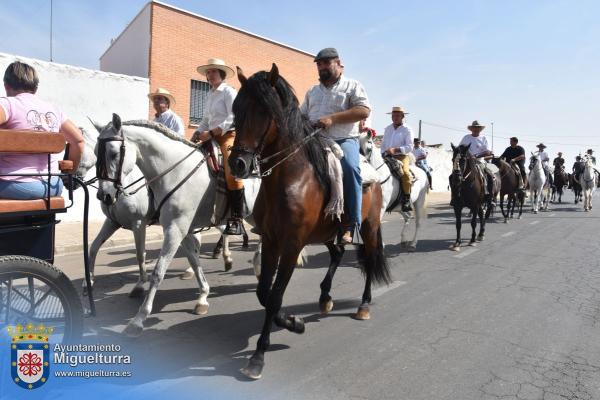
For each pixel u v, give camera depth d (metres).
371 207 4.63
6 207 2.79
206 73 5.29
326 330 4.26
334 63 4.16
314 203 3.58
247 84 3.17
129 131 4.14
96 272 6.29
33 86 3.20
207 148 4.69
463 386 3.18
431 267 6.95
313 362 3.54
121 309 4.75
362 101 4.11
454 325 4.41
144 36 12.05
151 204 4.78
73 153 3.40
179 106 12.57
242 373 3.29
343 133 4.20
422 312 4.80
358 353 3.72
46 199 3.03
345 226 4.11
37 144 2.83
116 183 4.02
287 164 3.43
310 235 3.83
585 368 3.49
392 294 5.47
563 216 15.06
